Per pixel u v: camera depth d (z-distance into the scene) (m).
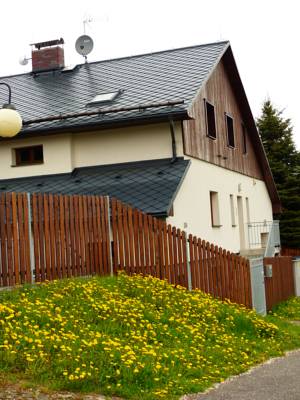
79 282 11.03
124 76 21.67
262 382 8.34
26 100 21.28
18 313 8.48
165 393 7.28
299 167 41.78
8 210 10.91
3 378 6.86
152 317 10.30
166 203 15.55
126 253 13.27
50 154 19.39
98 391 7.02
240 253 23.75
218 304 12.85
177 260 14.19
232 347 10.27
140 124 18.31
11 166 19.80
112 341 8.33
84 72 23.19
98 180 18.11
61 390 6.89
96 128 18.59
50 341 7.78
